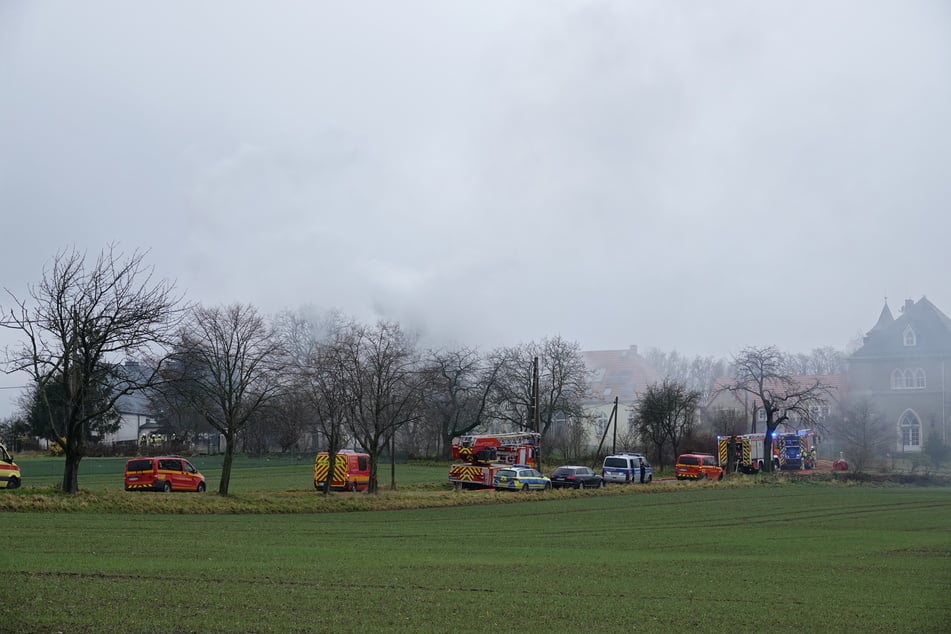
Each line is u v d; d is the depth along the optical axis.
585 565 24.89
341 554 25.53
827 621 17.16
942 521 44.81
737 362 93.06
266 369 58.72
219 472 76.94
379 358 60.81
